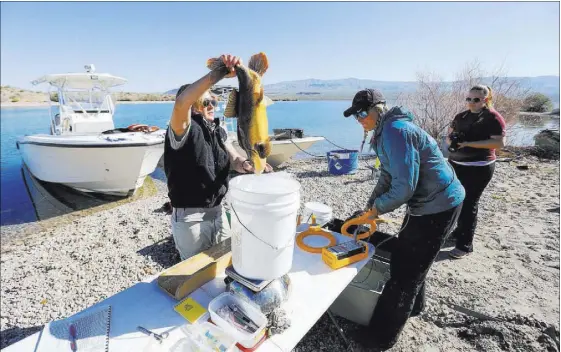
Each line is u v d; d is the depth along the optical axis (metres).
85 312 1.66
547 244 4.46
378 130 2.31
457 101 12.46
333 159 9.50
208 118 2.49
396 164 2.15
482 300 3.25
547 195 6.68
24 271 4.45
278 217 1.48
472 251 4.30
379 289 2.87
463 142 3.85
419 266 2.42
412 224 2.42
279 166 11.17
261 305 1.60
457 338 2.82
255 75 1.98
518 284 3.54
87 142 7.04
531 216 5.56
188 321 1.60
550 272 3.76
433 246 2.36
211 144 2.42
